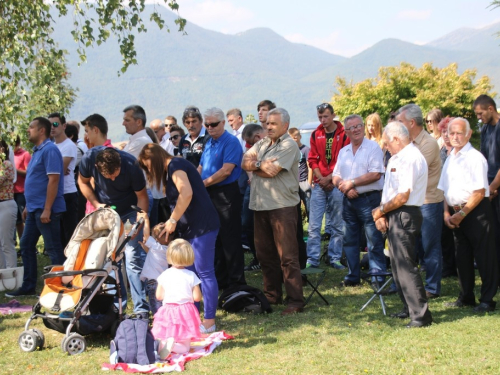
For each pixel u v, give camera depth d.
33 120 7.46
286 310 6.43
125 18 7.51
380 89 36.50
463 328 5.65
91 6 7.44
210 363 4.94
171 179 5.74
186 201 5.60
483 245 6.20
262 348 5.27
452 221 6.26
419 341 5.32
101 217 5.64
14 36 7.23
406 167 5.73
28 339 5.35
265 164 6.32
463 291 6.46
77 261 5.58
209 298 5.79
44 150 7.43
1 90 7.04
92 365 4.95
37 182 7.49
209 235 5.81
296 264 6.43
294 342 5.41
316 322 6.02
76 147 8.34
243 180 8.88
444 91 35.16
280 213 6.41
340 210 8.63
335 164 8.27
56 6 7.40
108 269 5.48
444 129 7.57
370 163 7.17
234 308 6.53
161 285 5.27
